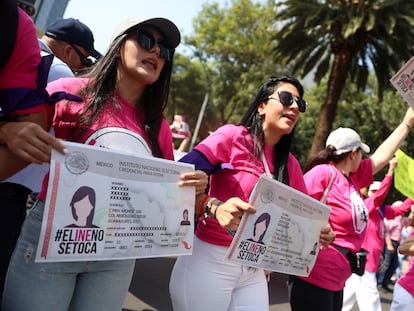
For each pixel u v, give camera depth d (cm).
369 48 1559
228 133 217
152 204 158
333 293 269
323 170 281
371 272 436
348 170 305
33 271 146
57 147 130
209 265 203
